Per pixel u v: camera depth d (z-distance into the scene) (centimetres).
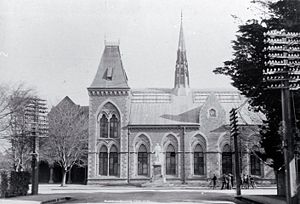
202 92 7381
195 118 6788
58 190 4934
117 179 6481
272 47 2316
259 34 3216
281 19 3036
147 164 6569
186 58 7538
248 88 3406
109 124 6662
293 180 2273
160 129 6650
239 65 3347
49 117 6288
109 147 6600
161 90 7412
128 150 6562
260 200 2936
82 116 6900
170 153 6631
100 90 6669
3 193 3412
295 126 2812
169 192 4394
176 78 7444
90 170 6512
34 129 4097
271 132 3391
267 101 3275
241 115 6391
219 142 6588
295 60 2311
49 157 6362
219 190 4903
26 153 5316
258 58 3262
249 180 5744
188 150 6581
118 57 6975
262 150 6041
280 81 2388
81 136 6650
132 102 7150
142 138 6631
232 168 6519
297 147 2769
